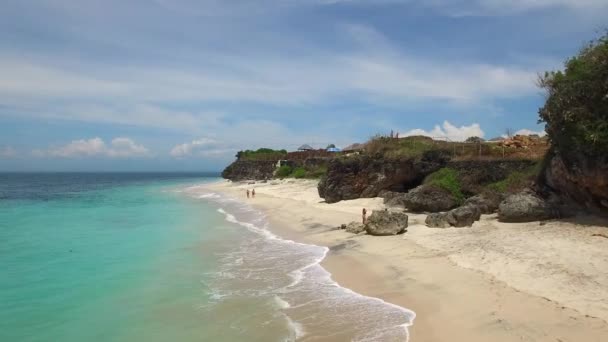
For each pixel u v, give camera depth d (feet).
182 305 41.73
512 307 34.42
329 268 53.57
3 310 41.29
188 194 223.92
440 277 44.34
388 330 33.24
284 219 100.73
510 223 64.80
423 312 36.27
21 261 60.90
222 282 49.11
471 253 51.29
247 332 34.63
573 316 31.48
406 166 108.17
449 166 99.66
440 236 62.08
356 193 115.85
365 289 44.21
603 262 41.96
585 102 58.54
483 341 29.50
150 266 57.36
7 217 114.93
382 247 60.49
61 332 36.11
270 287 46.55
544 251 47.70
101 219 109.70
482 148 102.78
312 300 41.55
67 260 61.36
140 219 109.40
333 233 75.77
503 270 43.62
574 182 62.90
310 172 232.12
